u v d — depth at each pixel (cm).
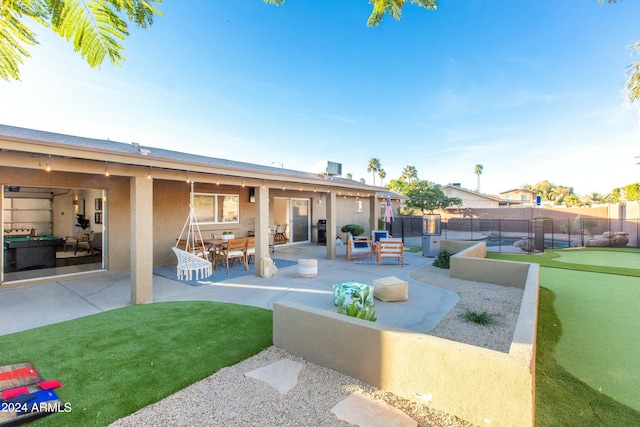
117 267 816
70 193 1113
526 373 215
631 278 820
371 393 287
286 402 274
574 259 1139
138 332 423
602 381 319
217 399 278
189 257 733
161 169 602
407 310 535
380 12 231
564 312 544
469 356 241
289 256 1120
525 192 4894
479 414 237
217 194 1067
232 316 487
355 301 517
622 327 471
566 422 254
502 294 637
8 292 630
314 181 938
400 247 954
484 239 1858
